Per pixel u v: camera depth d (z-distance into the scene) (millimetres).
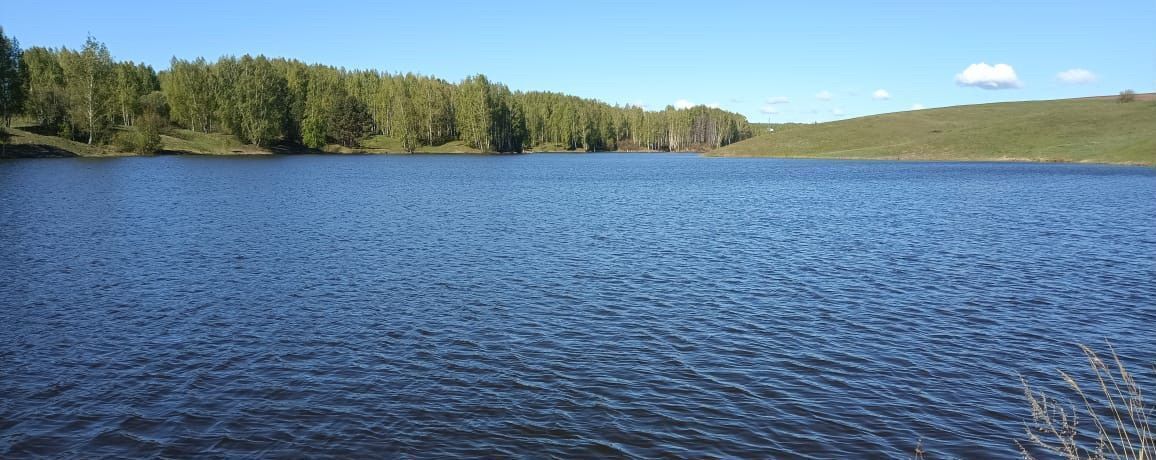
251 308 21938
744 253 32500
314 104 162500
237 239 35656
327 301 22891
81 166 94125
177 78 153875
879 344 18625
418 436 13141
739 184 79312
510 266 29078
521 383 15719
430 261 30094
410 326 20031
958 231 39688
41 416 13898
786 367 16859
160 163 106125
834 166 119688
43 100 119188
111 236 36031
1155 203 53281
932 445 12898
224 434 13203
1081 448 12719
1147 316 21281
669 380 15961
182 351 17750
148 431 13320
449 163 133625
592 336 19203
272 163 116375
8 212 45156
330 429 13406
